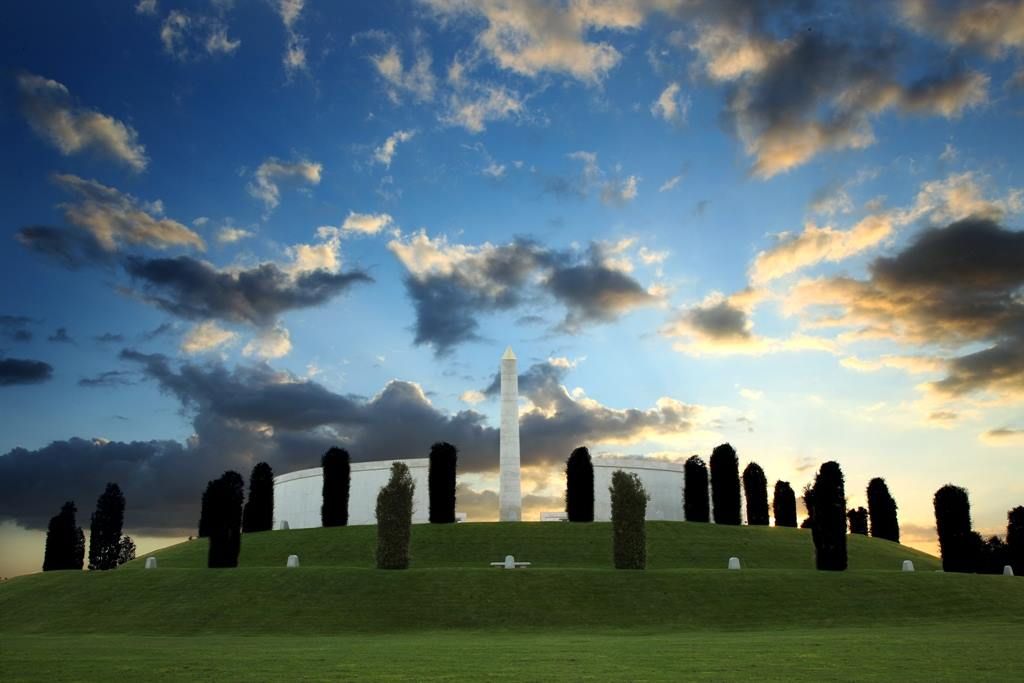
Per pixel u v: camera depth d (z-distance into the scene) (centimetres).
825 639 3972
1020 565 8044
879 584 5769
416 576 5775
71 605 5669
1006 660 2991
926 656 3127
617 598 5425
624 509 6297
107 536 7931
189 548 8812
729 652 3353
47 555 7862
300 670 2855
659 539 8150
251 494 9375
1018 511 8212
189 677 2698
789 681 2473
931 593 5622
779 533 8788
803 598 5484
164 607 5403
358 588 5572
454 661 3116
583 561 7450
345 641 4356
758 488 9675
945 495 7225
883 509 9975
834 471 6662
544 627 4959
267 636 4778
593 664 2970
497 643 4053
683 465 9944
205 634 4888
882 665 2861
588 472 8650
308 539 8300
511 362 9075
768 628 4925
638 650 3506
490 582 5634
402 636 4703
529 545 7788
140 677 2717
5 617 5688
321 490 9919
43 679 2695
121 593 5762
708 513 9156
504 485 8812
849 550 8438
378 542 6238
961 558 7062
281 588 5609
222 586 5700
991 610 5350
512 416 8962
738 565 6562
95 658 3394
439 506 8538
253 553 8038
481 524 8331
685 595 5494
